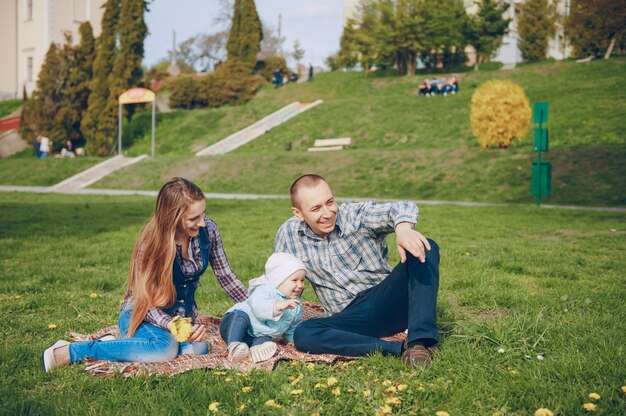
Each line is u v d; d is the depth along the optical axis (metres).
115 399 3.34
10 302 6.14
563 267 7.85
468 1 52.34
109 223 14.37
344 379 3.63
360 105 38.56
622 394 3.31
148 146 40.47
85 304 6.07
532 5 47.50
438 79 41.50
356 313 4.07
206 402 3.33
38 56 55.34
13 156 43.44
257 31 57.88
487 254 9.09
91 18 57.56
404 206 3.87
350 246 4.18
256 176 27.94
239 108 43.88
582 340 4.25
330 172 26.58
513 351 3.98
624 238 11.09
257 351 3.89
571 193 20.11
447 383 3.46
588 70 39.12
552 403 3.21
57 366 3.90
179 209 3.95
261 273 7.68
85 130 40.84
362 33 49.09
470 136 30.77
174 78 49.31
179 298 4.24
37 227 13.37
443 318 5.20
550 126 28.64
